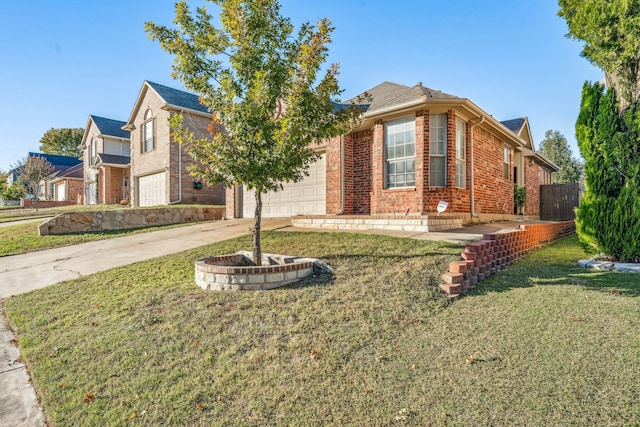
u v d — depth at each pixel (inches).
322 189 484.7
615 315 154.0
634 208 253.3
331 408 103.9
